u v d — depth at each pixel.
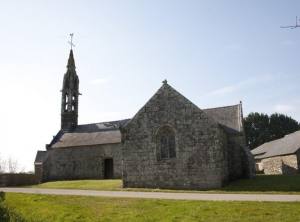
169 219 14.45
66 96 53.09
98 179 42.69
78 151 45.72
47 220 15.78
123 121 48.84
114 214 15.77
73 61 54.69
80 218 15.62
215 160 26.39
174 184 27.22
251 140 76.44
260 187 24.62
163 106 28.61
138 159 28.55
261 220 13.50
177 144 27.64
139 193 22.03
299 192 21.28
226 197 18.66
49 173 46.19
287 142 48.59
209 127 26.95
